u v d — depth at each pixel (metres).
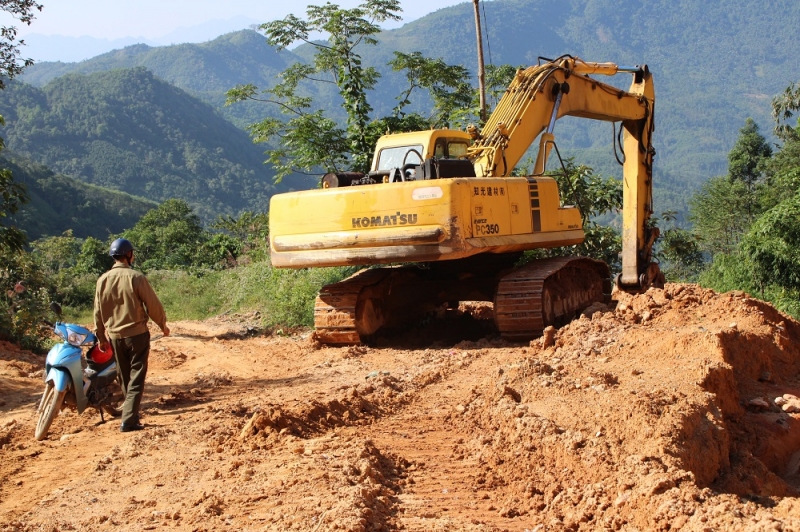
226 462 6.49
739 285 18.08
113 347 8.02
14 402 9.50
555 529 5.02
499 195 11.45
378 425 7.62
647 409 6.54
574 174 20.95
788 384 9.45
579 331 10.53
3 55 14.88
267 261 21.64
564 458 6.00
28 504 5.89
